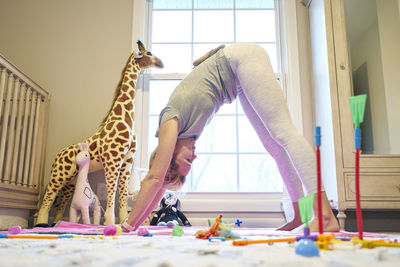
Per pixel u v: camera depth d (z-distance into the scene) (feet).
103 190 8.63
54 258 2.02
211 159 9.88
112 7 9.72
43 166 8.73
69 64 9.46
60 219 8.00
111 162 7.58
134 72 8.31
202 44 10.02
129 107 8.06
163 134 4.67
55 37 9.60
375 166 7.00
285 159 5.51
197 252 2.30
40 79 9.38
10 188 7.14
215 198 8.84
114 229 4.18
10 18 9.70
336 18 7.79
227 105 9.77
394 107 7.38
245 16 10.14
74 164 7.79
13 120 7.38
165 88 9.73
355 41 7.68
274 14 10.12
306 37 9.52
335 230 4.63
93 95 9.30
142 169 8.66
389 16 7.80
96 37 9.59
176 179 5.15
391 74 7.52
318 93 8.47
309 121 9.07
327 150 7.72
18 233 4.40
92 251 2.37
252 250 2.44
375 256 2.13
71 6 9.75
